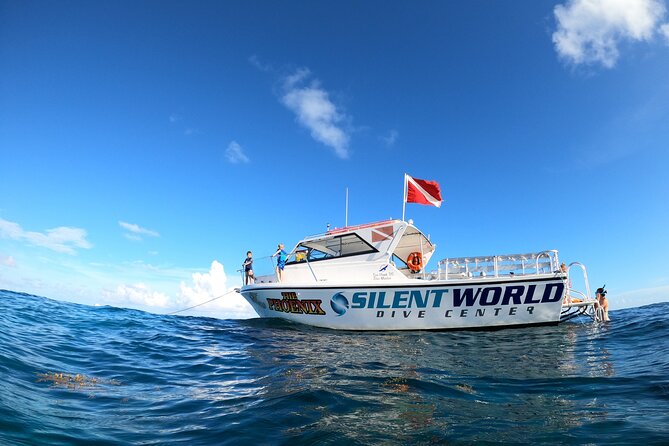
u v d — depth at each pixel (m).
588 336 10.41
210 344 9.68
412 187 13.56
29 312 12.48
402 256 15.21
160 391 5.50
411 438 3.69
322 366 7.26
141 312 16.19
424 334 11.45
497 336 10.91
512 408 4.68
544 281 11.49
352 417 4.30
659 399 4.77
